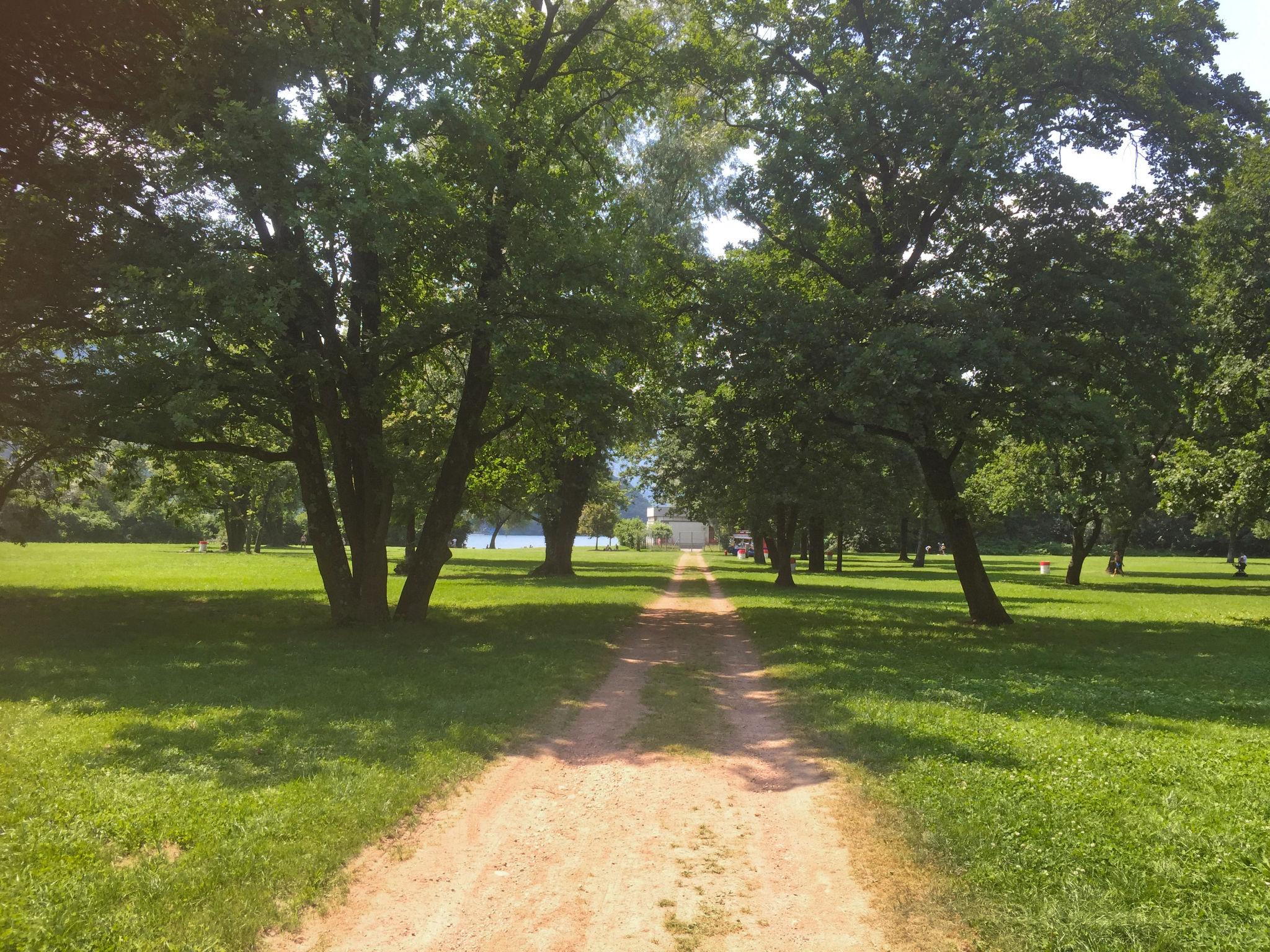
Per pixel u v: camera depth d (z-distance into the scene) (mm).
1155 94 15836
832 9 18156
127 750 7043
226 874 4660
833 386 15445
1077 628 18625
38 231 12078
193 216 12852
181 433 14070
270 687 10031
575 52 18656
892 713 8992
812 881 4895
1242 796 6188
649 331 16172
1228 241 18500
